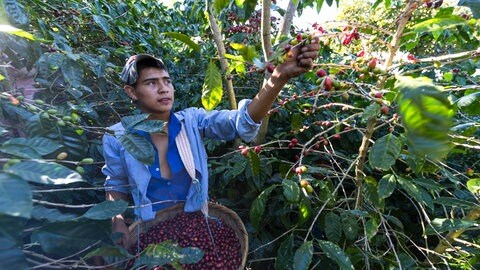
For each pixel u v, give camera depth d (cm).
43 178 74
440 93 58
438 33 171
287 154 238
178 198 159
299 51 122
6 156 119
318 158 216
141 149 119
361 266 166
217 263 137
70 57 169
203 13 285
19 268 61
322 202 167
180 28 386
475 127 140
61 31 223
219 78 129
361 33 144
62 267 93
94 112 193
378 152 127
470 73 209
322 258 170
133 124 124
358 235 172
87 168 190
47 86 187
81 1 246
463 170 222
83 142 142
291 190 141
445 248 156
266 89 135
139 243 141
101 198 195
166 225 152
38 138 91
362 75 128
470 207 144
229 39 281
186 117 165
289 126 238
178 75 302
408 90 62
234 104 211
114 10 275
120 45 275
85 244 92
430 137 56
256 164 174
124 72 155
